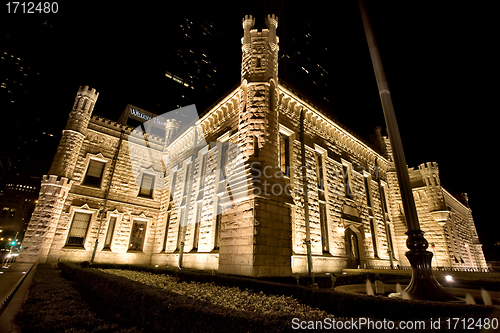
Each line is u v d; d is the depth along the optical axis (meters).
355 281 15.52
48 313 6.35
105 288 8.59
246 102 16.84
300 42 72.62
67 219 21.94
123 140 27.20
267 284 8.43
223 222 15.76
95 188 24.22
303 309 6.31
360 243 21.41
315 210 18.28
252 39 18.28
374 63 11.31
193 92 69.81
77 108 23.92
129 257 24.45
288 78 63.78
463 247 34.06
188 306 5.33
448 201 33.91
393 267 22.59
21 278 13.64
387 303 5.50
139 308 6.48
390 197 28.70
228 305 6.66
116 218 24.69
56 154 22.31
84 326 5.72
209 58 78.44
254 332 4.18
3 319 6.42
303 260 15.91
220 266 14.84
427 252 8.57
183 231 22.53
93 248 22.67
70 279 13.45
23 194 124.62
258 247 13.06
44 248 19.88
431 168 28.59
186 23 76.88
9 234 99.44
